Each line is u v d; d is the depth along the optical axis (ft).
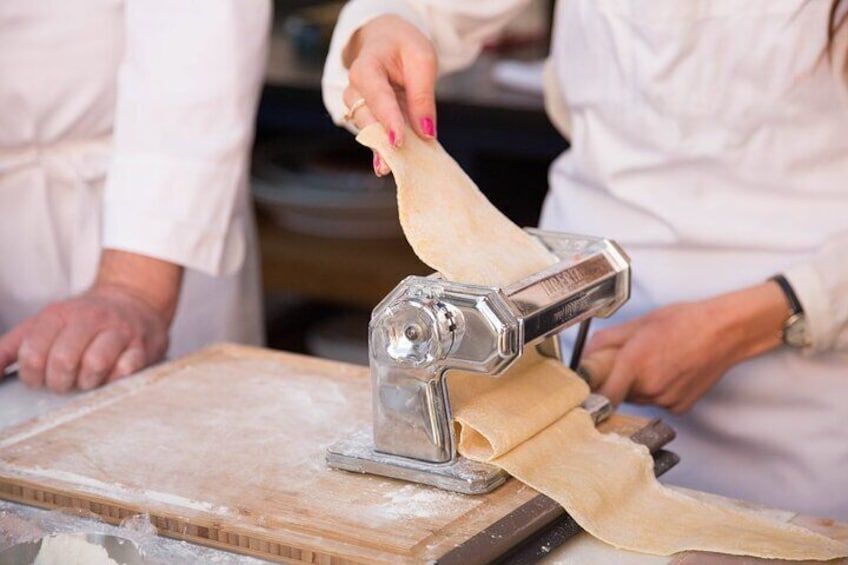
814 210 5.07
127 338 4.90
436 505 3.55
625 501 3.71
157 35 5.41
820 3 4.74
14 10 5.58
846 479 5.30
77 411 4.23
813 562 3.44
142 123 5.40
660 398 4.99
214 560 3.43
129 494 3.63
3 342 4.91
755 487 5.46
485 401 3.83
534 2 10.70
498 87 9.11
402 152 3.85
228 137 5.44
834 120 4.95
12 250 6.06
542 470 3.72
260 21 5.50
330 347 10.57
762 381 5.31
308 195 9.41
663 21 4.99
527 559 3.44
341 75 4.66
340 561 3.32
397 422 3.70
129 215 5.31
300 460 3.84
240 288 6.77
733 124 5.04
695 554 3.47
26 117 5.81
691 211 5.22
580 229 5.57
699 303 4.95
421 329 3.52
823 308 4.86
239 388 4.43
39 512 3.69
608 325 5.65
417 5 5.28
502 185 10.39
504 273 3.72
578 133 5.55
